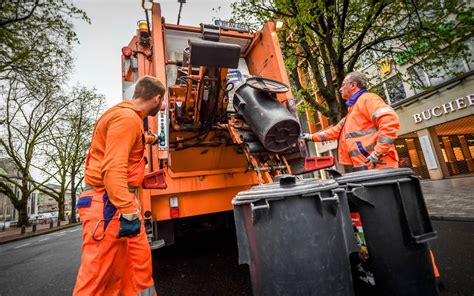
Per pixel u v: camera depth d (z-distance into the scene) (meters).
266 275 1.25
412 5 7.25
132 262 1.79
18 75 9.91
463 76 11.06
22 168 21.58
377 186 1.59
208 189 3.26
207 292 2.62
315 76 7.69
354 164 2.43
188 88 3.09
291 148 2.87
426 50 7.11
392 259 1.53
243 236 1.41
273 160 3.10
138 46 3.62
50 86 10.86
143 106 1.88
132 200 1.50
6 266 6.05
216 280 2.92
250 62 4.48
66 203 70.50
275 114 2.62
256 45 4.29
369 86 9.28
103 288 1.52
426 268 1.54
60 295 3.24
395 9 7.29
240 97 2.90
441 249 3.16
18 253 8.41
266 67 4.01
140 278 1.79
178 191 3.09
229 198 3.40
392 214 1.56
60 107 22.62
